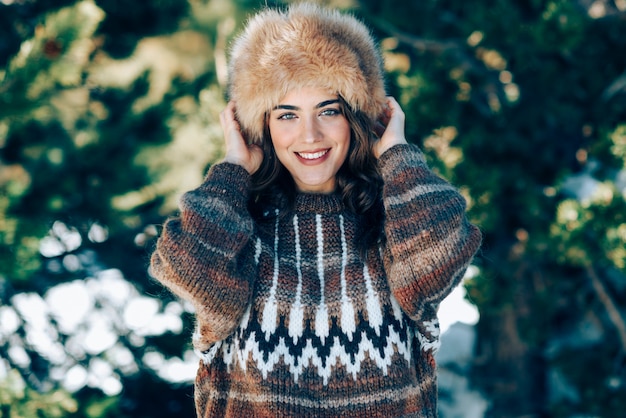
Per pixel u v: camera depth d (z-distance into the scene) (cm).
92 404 475
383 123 251
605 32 509
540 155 518
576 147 526
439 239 220
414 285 221
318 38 228
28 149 544
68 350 648
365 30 242
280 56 229
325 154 237
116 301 679
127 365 668
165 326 680
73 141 592
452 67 538
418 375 234
